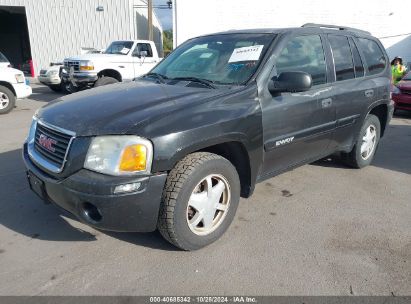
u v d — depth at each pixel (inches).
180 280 106.4
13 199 155.9
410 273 111.2
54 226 135.0
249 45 146.2
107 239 126.7
